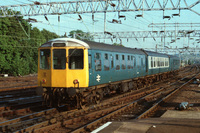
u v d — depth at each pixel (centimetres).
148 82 2425
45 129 794
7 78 3372
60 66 1113
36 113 1013
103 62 1319
